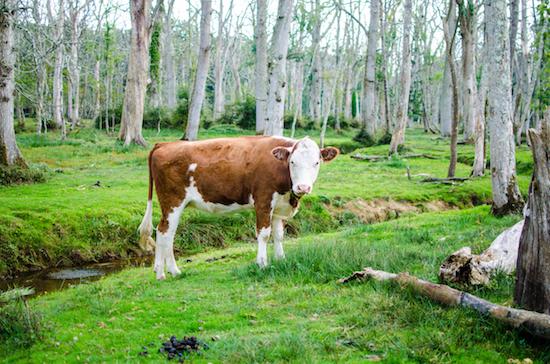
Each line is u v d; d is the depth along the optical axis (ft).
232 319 19.27
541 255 17.34
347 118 157.99
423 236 31.50
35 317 18.76
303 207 45.80
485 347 15.94
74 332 18.58
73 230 38.09
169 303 21.49
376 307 18.80
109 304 21.54
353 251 25.52
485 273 21.09
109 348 17.20
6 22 54.08
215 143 26.66
